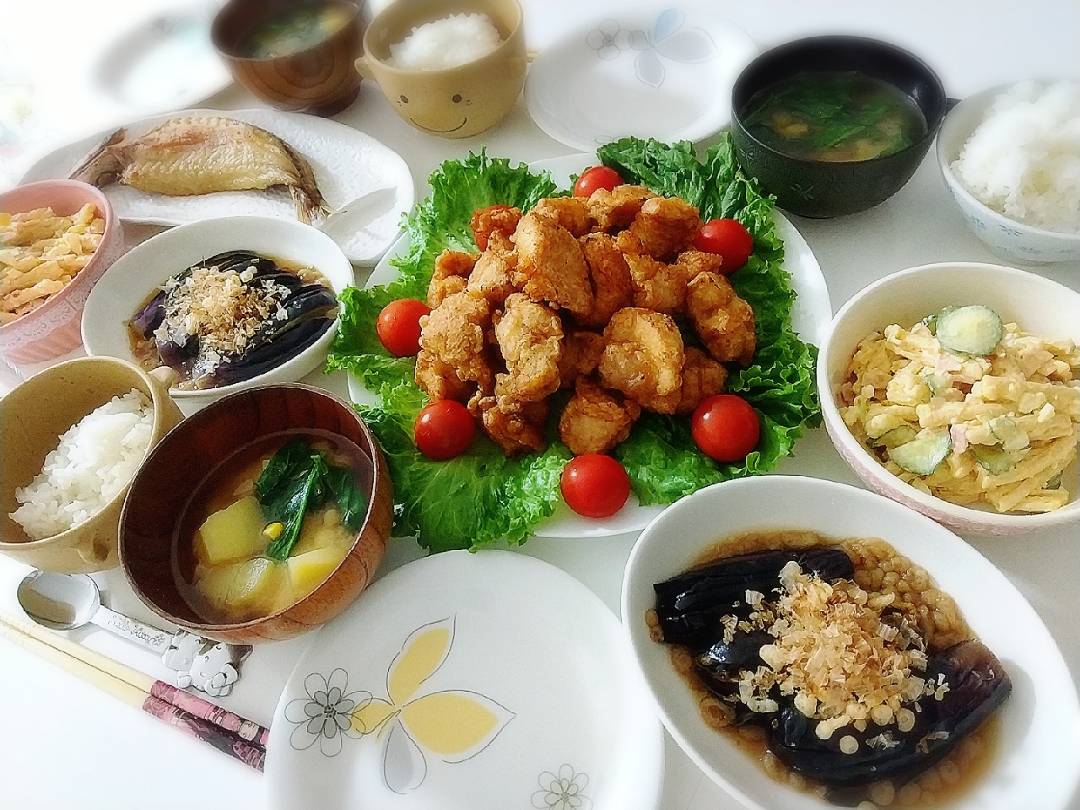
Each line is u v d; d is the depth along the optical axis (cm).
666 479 36
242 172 51
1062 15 51
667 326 37
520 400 37
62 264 47
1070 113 40
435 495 37
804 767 27
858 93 45
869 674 28
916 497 31
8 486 38
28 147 58
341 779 30
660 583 31
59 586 37
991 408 33
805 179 41
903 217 45
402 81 47
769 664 29
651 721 29
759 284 41
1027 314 36
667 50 54
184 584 35
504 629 33
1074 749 25
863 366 36
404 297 43
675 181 45
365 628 33
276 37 55
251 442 38
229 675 33
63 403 39
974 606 30
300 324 44
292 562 34
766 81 46
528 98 53
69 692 34
